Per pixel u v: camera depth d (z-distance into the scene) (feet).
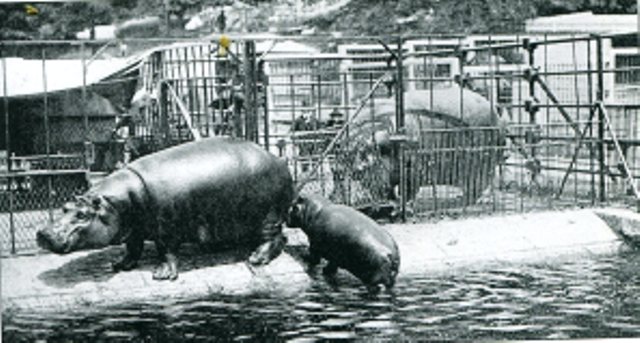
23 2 82.43
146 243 37.32
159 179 32.83
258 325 27.78
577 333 26.35
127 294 31.81
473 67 65.00
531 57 48.44
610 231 40.24
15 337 26.86
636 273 34.35
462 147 43.62
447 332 26.68
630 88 62.59
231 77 41.24
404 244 37.76
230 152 34.22
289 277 33.96
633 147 46.85
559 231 39.93
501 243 38.47
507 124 46.52
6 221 41.78
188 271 33.88
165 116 45.73
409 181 41.60
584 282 33.06
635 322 27.48
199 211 33.37
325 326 27.53
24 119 54.95
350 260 32.83
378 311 29.37
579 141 45.39
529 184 50.80
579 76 62.80
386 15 86.79
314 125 51.44
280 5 90.27
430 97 43.45
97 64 56.75
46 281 32.48
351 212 33.83
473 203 45.14
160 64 48.49
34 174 35.32
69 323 28.48
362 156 40.75
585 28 65.41
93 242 32.14
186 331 27.27
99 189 32.63
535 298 30.73
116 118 57.06
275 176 34.83
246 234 34.76
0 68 54.24
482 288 32.40
